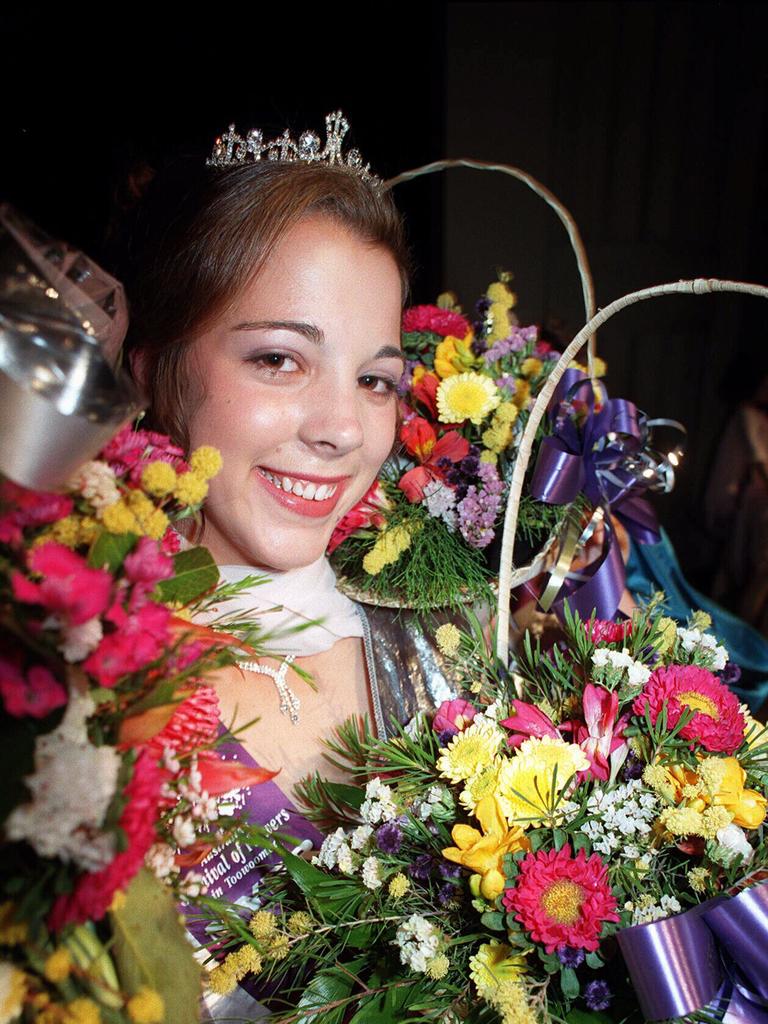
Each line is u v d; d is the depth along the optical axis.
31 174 2.25
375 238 1.07
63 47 2.35
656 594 1.24
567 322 3.72
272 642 1.15
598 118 3.58
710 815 0.89
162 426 1.10
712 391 4.00
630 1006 0.90
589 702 0.99
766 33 3.68
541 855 0.88
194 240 1.04
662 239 3.82
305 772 1.15
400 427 1.32
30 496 0.71
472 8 3.29
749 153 3.81
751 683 1.70
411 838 0.99
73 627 0.66
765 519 3.08
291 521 1.10
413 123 3.26
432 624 1.28
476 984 0.89
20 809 0.63
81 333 0.70
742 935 0.86
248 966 0.93
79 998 0.68
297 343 1.03
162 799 0.75
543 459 1.28
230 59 2.60
